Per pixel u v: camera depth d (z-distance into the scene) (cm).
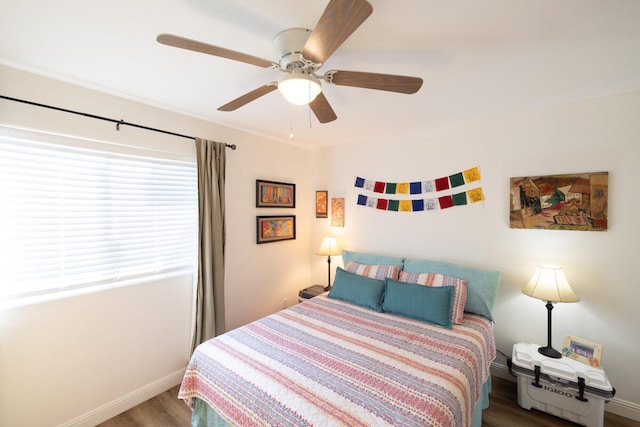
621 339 197
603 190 200
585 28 126
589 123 206
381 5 110
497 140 245
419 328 203
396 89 138
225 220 269
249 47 143
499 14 116
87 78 175
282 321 214
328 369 151
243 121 259
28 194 167
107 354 199
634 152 192
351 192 337
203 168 241
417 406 123
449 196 270
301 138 319
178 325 239
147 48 143
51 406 175
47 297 175
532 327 229
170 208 233
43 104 169
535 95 202
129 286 209
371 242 322
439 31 128
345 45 139
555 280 199
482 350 184
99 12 116
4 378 160
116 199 202
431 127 275
